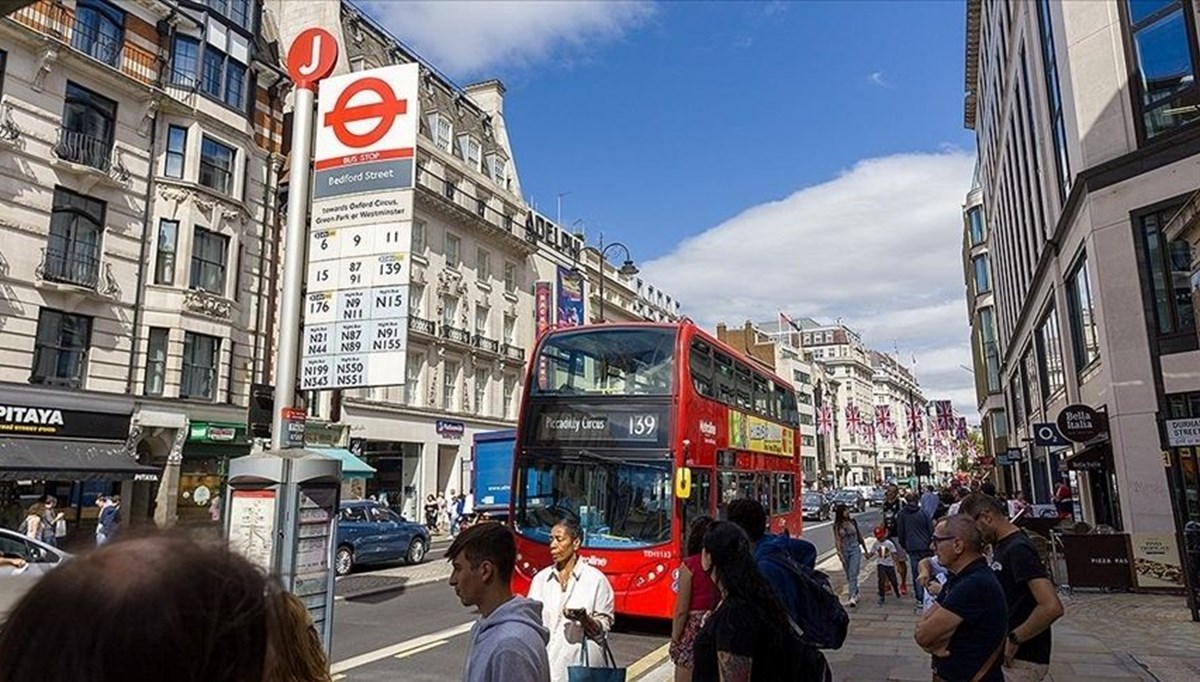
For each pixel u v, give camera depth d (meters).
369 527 18.70
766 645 3.45
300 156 7.59
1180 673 8.02
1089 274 18.19
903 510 12.66
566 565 4.88
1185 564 11.33
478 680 2.65
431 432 34.97
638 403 10.97
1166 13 16.41
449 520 33.12
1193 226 9.75
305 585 6.31
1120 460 16.27
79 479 19.98
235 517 6.31
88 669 0.86
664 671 8.77
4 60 19.84
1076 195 18.36
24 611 0.92
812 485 89.44
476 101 47.06
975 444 92.25
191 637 0.91
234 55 26.06
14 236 19.83
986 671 3.73
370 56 35.38
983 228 56.47
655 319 66.38
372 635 10.97
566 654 4.64
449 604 13.78
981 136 44.94
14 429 19.36
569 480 10.94
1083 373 20.38
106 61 22.38
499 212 41.66
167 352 23.33
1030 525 17.33
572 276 41.78
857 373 123.88
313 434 28.89
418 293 34.88
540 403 11.42
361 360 7.98
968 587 3.79
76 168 21.12
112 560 0.96
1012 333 37.62
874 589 15.24
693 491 10.99
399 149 8.10
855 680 7.89
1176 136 15.70
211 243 24.91
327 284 8.24
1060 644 9.62
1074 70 18.17
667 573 10.18
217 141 25.17
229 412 24.95
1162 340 15.80
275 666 1.13
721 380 12.83
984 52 38.78
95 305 21.72
